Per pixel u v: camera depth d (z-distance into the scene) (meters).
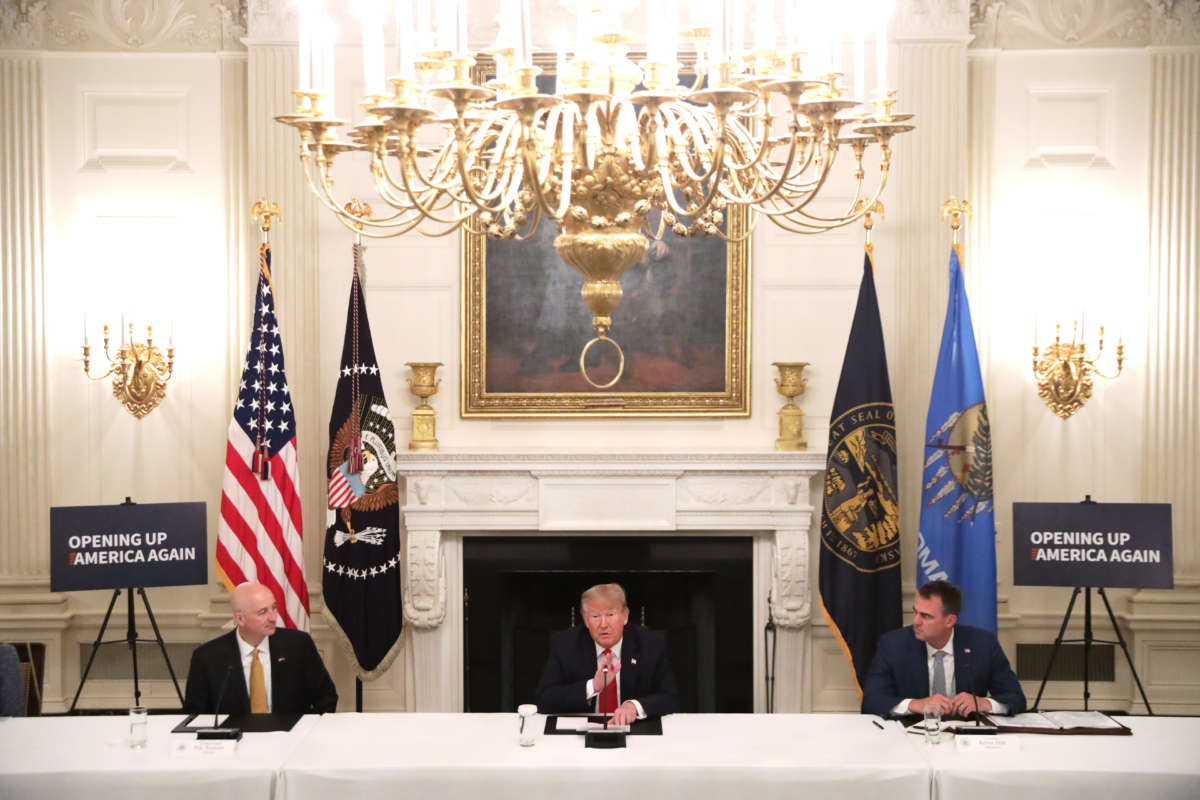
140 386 6.07
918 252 5.99
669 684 4.45
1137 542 5.48
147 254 6.12
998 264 6.13
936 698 4.06
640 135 2.82
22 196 6.07
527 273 6.05
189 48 6.12
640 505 5.92
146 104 6.12
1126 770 3.48
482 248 6.03
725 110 2.53
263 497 5.62
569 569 6.07
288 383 6.01
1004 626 6.17
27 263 6.08
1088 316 6.12
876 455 5.68
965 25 5.96
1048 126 6.12
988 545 5.61
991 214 6.13
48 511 6.15
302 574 5.70
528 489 5.93
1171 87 6.05
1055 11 6.12
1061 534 5.53
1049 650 6.21
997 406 6.14
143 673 6.22
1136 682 5.63
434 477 5.90
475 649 6.10
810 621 6.02
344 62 6.03
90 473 6.16
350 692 6.12
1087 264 6.12
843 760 3.58
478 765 3.51
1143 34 6.10
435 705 6.04
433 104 5.87
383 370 6.07
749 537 6.07
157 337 6.12
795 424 5.92
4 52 6.05
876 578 5.69
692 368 6.07
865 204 3.22
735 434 6.07
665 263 6.04
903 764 3.54
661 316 6.05
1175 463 6.08
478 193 3.07
